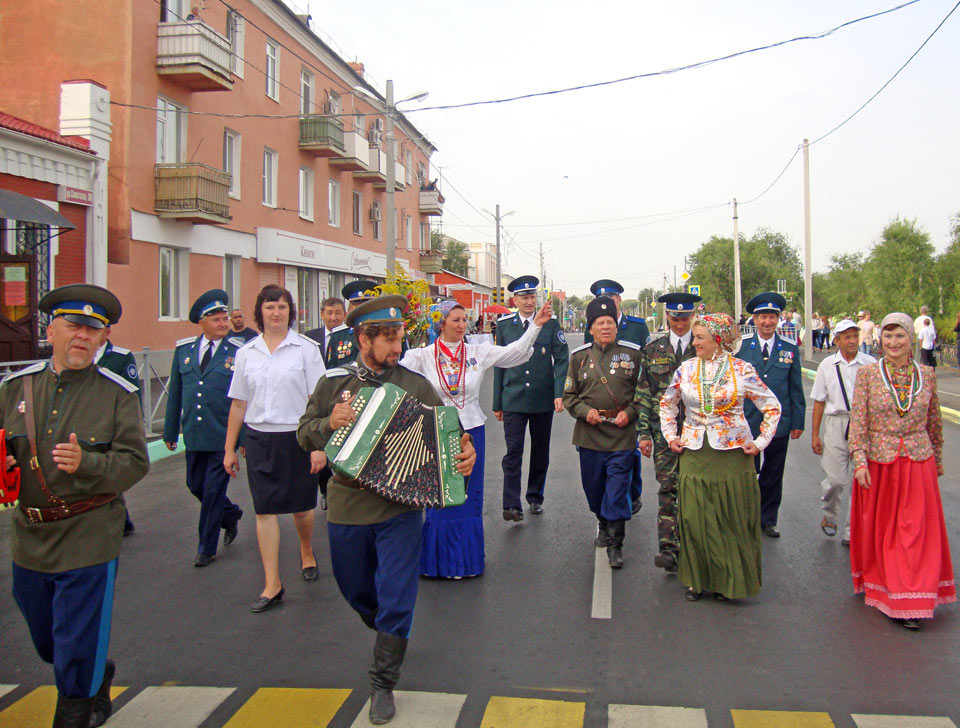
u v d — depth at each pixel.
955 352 26.05
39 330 13.49
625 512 6.12
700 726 3.63
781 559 6.29
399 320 4.05
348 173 31.75
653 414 6.08
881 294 36.38
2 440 3.17
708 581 5.33
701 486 5.29
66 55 17.91
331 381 4.11
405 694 4.02
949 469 10.11
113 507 3.58
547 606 5.27
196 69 18.53
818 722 3.65
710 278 61.66
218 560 6.46
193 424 6.33
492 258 91.56
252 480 5.41
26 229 14.24
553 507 8.08
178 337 19.89
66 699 3.43
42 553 3.39
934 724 3.62
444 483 3.73
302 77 27.55
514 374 7.37
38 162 14.65
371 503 3.91
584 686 4.08
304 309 28.17
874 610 5.16
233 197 22.55
